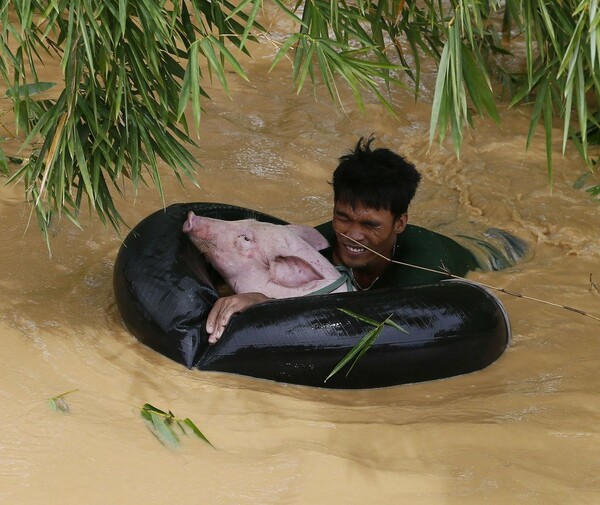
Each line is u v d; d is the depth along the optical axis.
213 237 12.78
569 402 11.46
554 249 15.51
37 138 17.20
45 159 11.32
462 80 10.93
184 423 10.59
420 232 13.76
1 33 11.20
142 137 11.26
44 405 10.77
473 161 18.19
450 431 10.80
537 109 12.45
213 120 19.25
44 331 12.21
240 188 16.89
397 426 10.89
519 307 13.70
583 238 15.63
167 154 11.45
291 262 12.70
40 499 9.38
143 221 13.23
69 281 13.51
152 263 12.33
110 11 10.33
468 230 15.84
